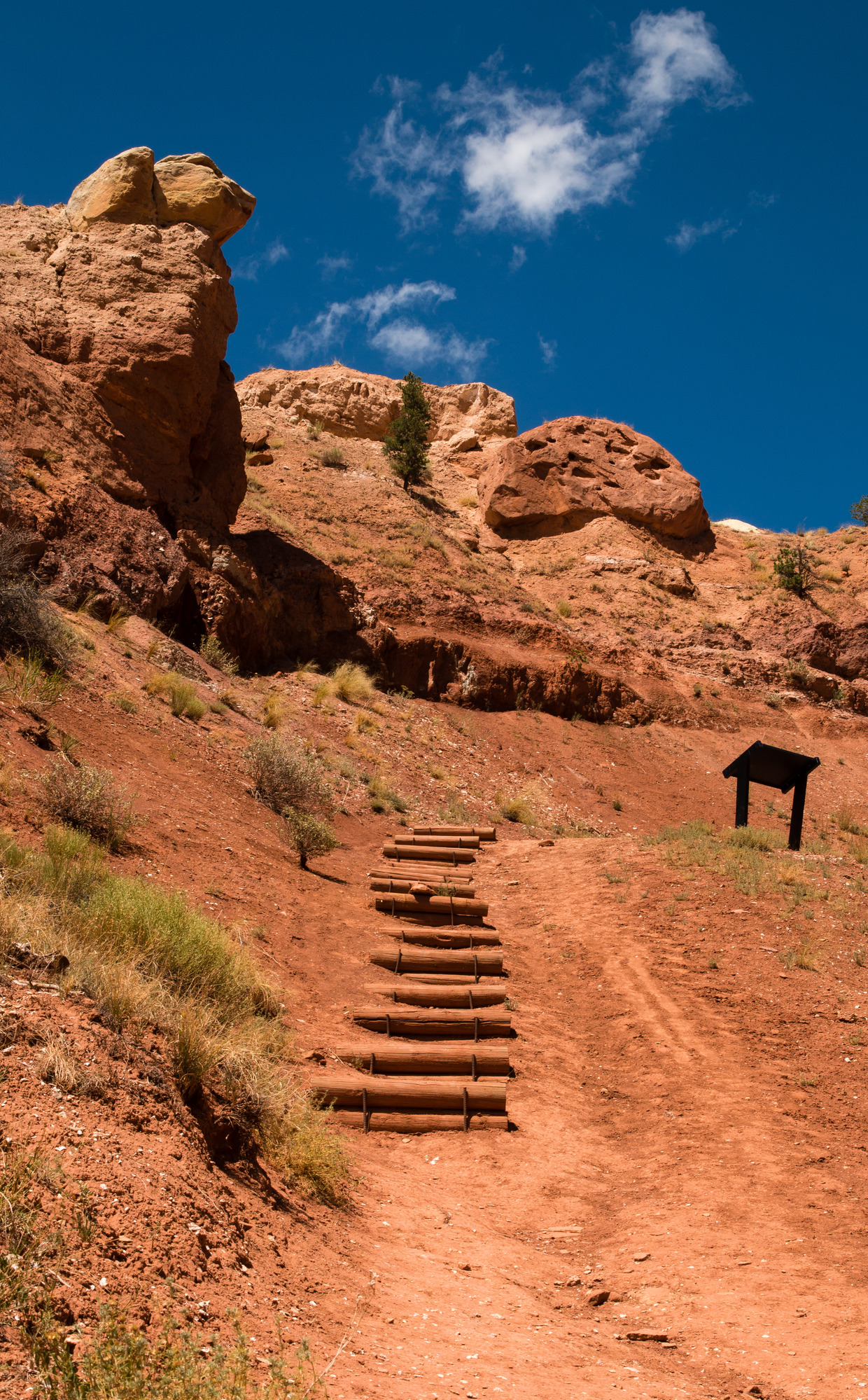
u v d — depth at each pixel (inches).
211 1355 132.2
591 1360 173.3
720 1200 256.8
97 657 600.4
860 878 560.4
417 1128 308.8
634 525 1502.2
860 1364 173.6
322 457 1505.9
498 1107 319.9
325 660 941.2
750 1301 202.8
